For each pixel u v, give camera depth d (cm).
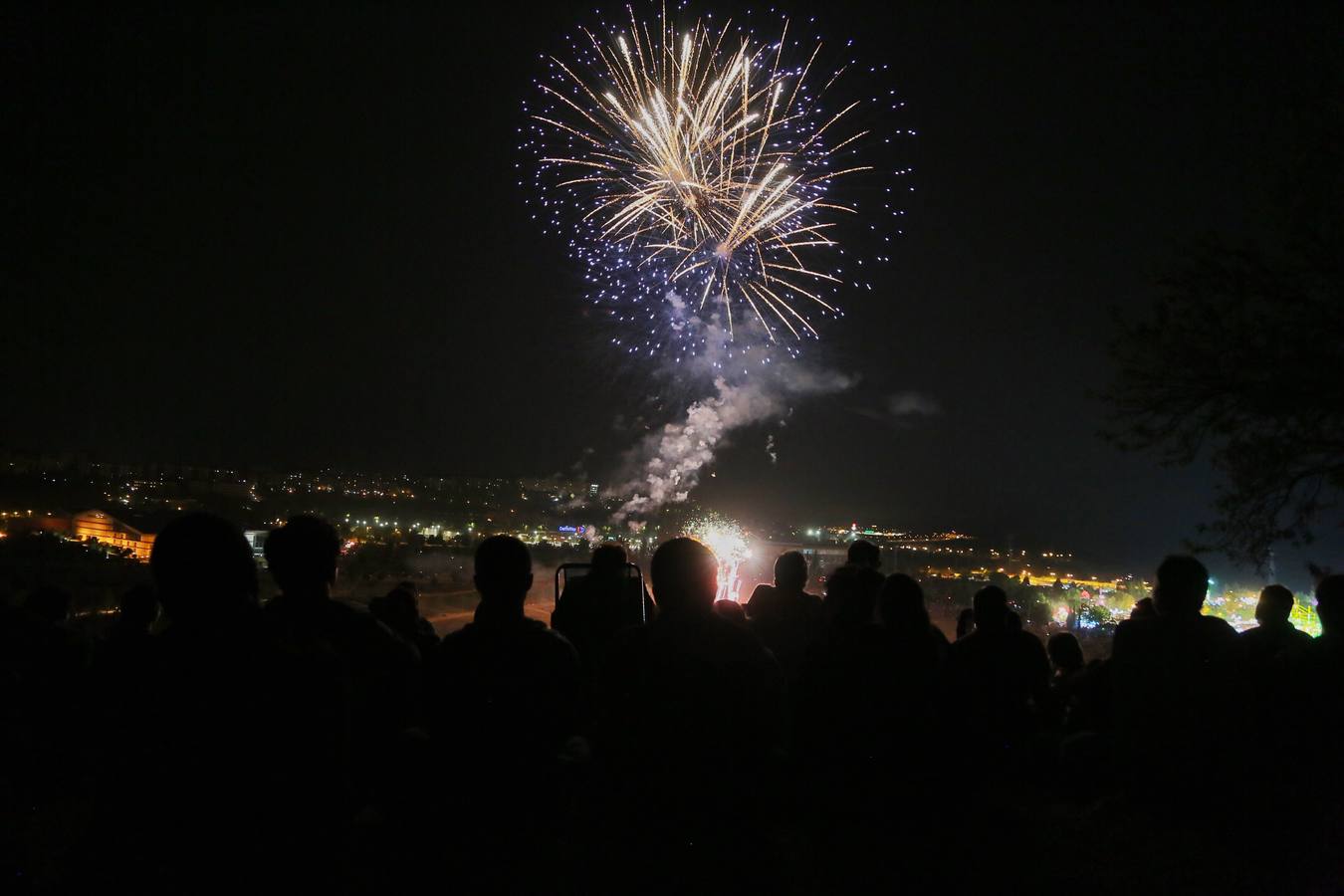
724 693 333
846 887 428
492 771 351
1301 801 495
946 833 442
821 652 455
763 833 336
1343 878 431
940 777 445
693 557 346
